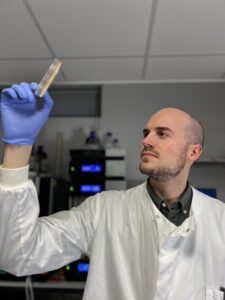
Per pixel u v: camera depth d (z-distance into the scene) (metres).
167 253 0.93
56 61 0.84
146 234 0.99
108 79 2.44
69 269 1.82
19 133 0.81
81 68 2.21
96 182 1.98
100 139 2.40
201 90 2.44
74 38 1.79
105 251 1.03
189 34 1.73
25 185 0.82
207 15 1.55
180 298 0.91
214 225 1.03
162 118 1.04
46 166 2.42
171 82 2.46
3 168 0.81
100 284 0.98
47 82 0.82
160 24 1.64
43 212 1.90
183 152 1.02
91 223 1.07
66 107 2.70
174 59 2.05
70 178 2.01
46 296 2.03
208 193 2.24
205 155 2.33
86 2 1.46
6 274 1.78
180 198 1.04
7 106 0.81
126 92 2.48
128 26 1.66
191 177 2.33
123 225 1.04
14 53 1.97
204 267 0.96
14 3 1.47
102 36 1.77
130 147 2.39
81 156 2.03
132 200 1.10
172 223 0.98
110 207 1.09
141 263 0.96
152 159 0.98
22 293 1.92
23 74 2.28
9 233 0.83
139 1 1.46
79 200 1.99
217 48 1.89
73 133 2.54
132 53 1.98
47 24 1.64
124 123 2.43
